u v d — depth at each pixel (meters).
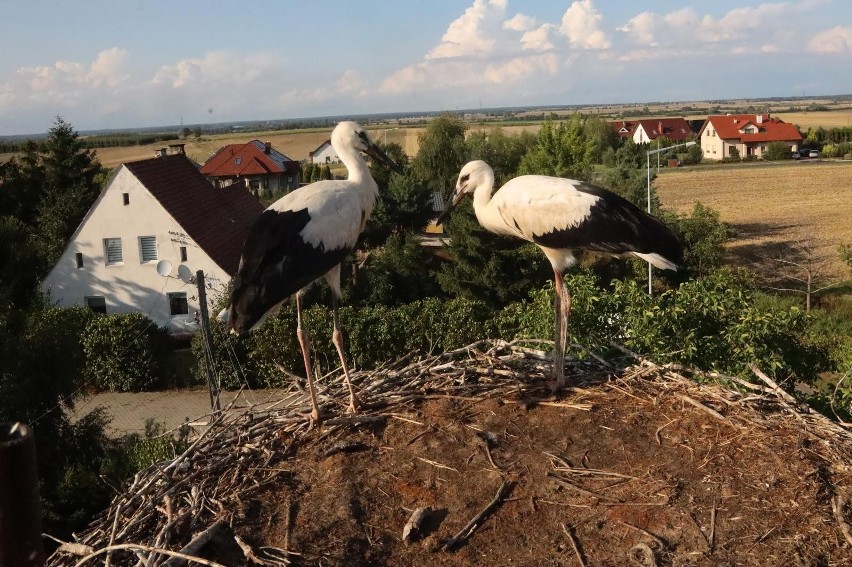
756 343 8.80
